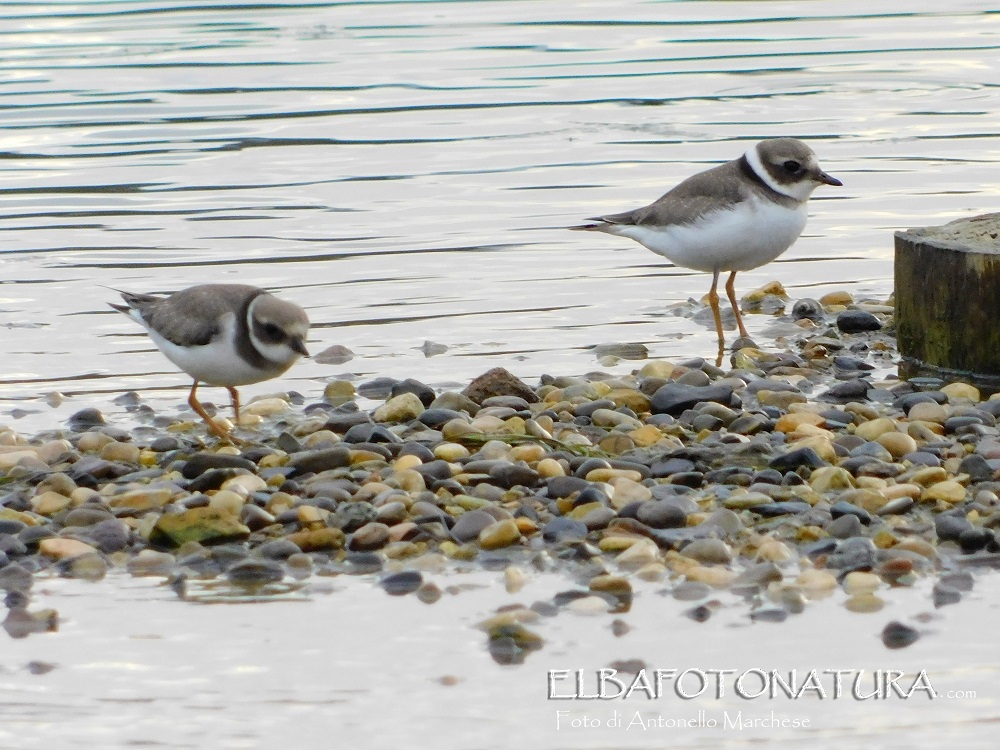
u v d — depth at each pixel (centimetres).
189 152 2289
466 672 783
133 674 783
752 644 808
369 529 944
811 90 2684
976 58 2909
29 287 1662
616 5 3481
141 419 1269
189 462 1086
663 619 838
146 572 920
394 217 1952
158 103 2584
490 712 744
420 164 2217
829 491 1008
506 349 1466
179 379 1392
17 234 1867
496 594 877
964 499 984
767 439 1125
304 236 1867
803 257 1792
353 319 1558
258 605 869
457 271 1736
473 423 1179
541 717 738
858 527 938
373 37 3134
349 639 823
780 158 1412
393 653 805
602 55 2980
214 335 1134
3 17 3281
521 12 3406
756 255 1448
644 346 1462
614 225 1497
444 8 3450
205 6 3450
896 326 1422
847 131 2389
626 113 2520
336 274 1714
